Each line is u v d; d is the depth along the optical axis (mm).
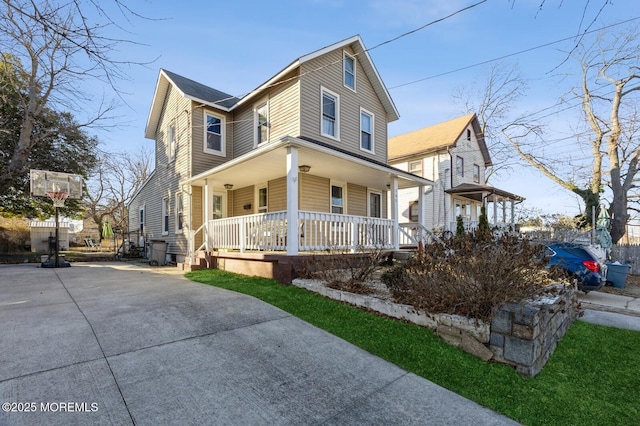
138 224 17328
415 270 4852
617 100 14289
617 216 14047
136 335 3832
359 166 9023
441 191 17719
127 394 2674
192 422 2379
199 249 9891
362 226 8609
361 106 11969
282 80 10141
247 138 11477
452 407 2777
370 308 4980
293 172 6906
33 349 3354
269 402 2699
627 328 5121
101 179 28156
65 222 24656
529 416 2703
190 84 12859
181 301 5305
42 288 6402
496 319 3588
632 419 2734
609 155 14547
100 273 8844
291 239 6781
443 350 3766
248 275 7844
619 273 8695
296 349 3715
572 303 5215
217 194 11883
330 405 2715
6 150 13656
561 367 3648
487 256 4137
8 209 15523
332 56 10828
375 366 3434
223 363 3297
